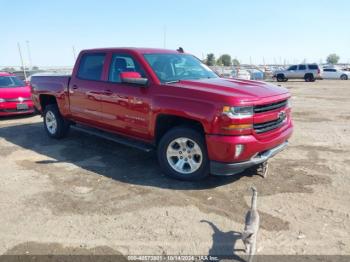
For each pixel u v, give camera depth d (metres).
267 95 4.57
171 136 4.79
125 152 6.38
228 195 4.45
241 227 3.65
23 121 9.84
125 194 4.48
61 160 5.95
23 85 11.19
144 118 5.09
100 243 3.37
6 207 4.14
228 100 4.20
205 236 3.48
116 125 5.64
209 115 4.29
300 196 4.40
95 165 5.66
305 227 3.64
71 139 7.40
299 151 6.41
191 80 5.13
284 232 3.55
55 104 7.29
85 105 6.21
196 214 3.93
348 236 3.48
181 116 4.58
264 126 4.53
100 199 4.34
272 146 4.69
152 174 5.21
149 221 3.77
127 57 5.50
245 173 5.20
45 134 8.00
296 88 23.94
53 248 3.30
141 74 5.21
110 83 5.65
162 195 4.45
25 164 5.75
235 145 4.20
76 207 4.12
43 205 4.18
